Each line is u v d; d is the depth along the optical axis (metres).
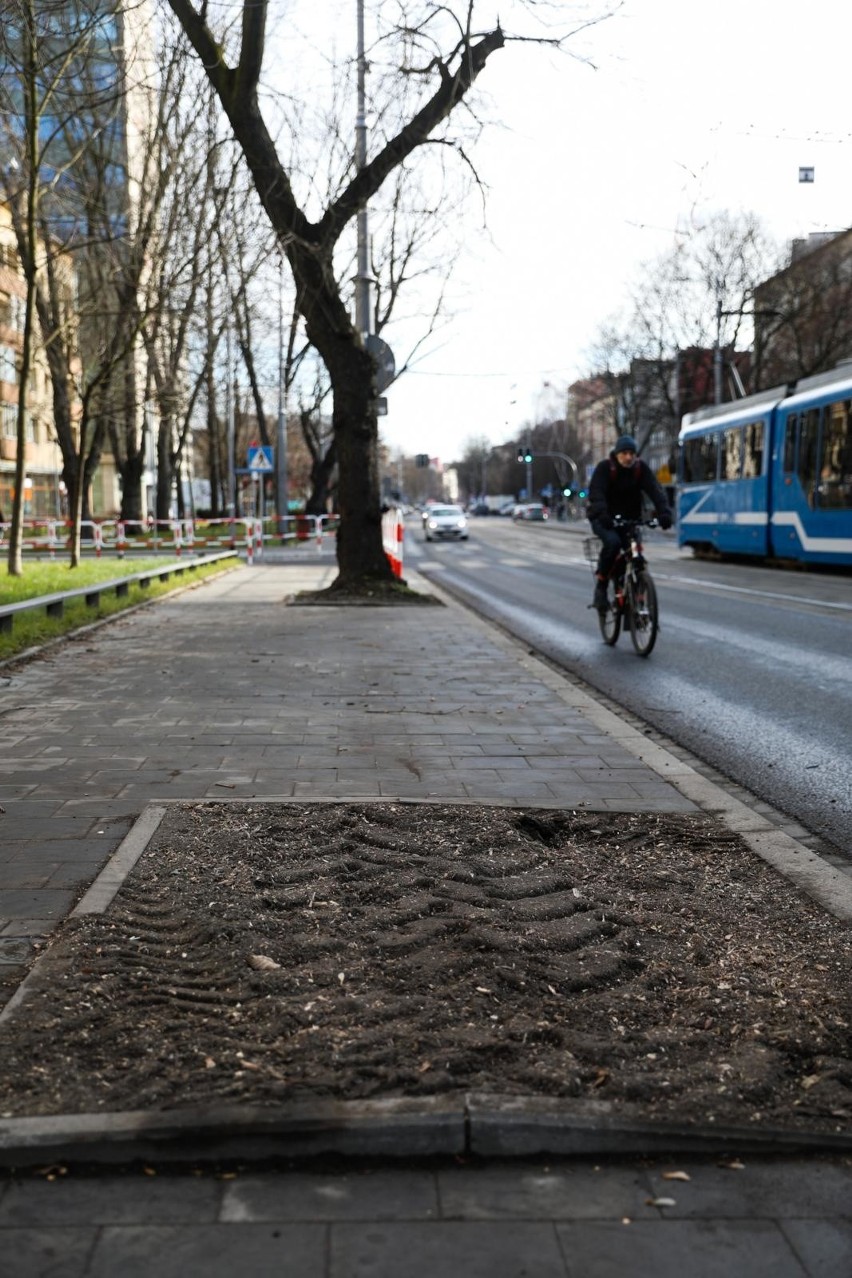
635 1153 2.70
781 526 25.69
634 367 56.59
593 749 7.16
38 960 3.69
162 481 46.16
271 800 5.72
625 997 3.47
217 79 16.22
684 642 13.12
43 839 5.11
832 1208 2.53
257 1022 3.28
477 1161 2.68
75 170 22.09
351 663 11.08
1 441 53.75
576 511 97.62
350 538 18.41
